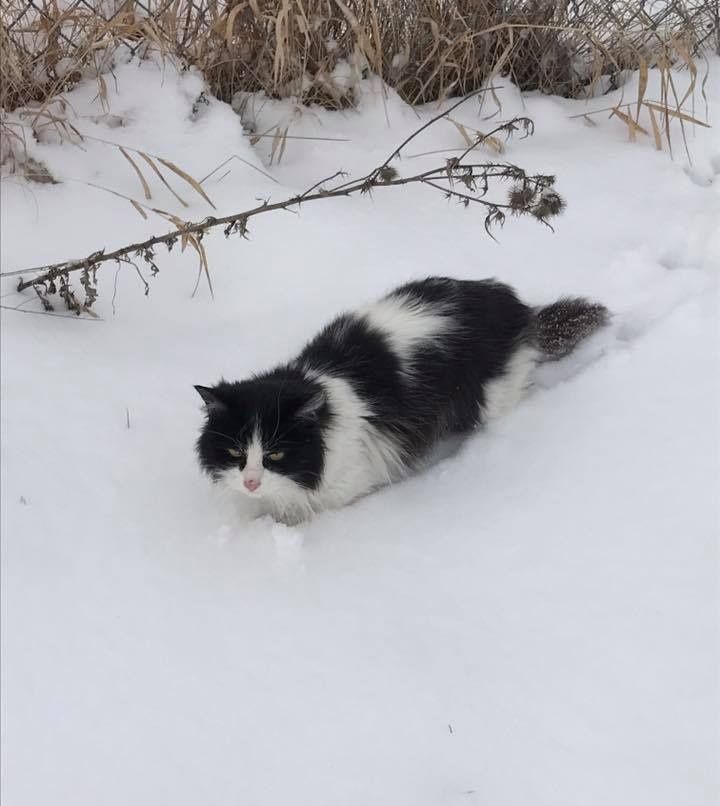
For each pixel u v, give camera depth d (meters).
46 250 1.18
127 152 1.32
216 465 0.93
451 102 1.58
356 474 0.99
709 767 0.73
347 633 0.84
